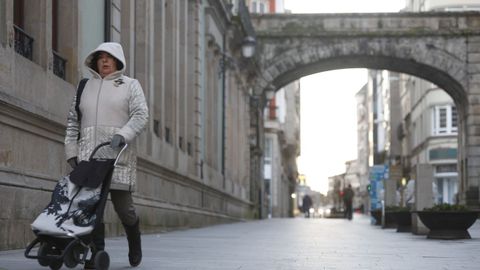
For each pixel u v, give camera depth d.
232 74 43.44
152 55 22.69
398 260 12.04
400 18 53.28
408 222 25.45
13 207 12.22
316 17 53.59
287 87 108.81
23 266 9.34
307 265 10.82
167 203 24.06
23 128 12.85
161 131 24.22
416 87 85.88
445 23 53.00
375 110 124.06
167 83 26.42
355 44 53.28
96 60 8.90
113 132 8.62
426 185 21.81
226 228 28.94
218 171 38.03
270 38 53.75
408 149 94.44
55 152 14.52
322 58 53.50
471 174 52.84
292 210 123.19
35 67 13.70
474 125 52.81
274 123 89.94
